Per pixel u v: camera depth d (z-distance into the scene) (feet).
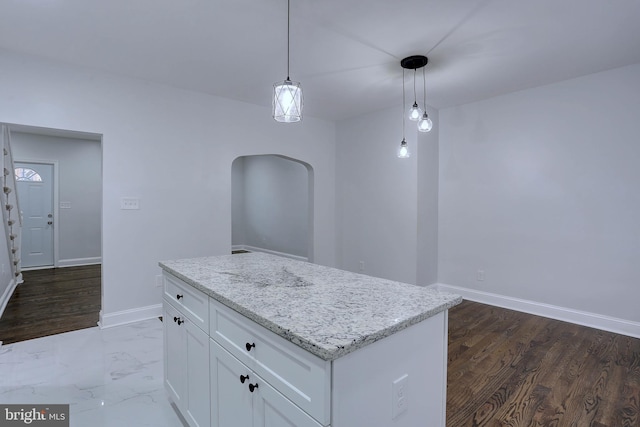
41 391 7.02
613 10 6.97
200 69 10.05
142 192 10.92
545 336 9.86
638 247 9.73
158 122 11.18
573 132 10.76
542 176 11.44
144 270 11.02
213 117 12.35
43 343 9.29
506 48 8.68
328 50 8.84
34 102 9.14
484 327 10.57
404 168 13.50
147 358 8.46
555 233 11.21
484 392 7.04
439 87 11.49
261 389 3.76
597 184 10.37
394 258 13.92
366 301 4.30
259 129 13.60
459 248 13.67
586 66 9.80
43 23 7.52
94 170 21.12
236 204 26.27
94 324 10.67
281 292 4.69
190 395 5.53
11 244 15.11
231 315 4.35
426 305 4.15
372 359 3.38
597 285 10.44
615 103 10.00
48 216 19.81
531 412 6.39
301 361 3.22
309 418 3.12
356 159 15.33
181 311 5.87
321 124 15.70
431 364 4.19
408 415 3.85
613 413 6.33
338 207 16.21
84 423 6.02
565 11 7.02
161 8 6.97
